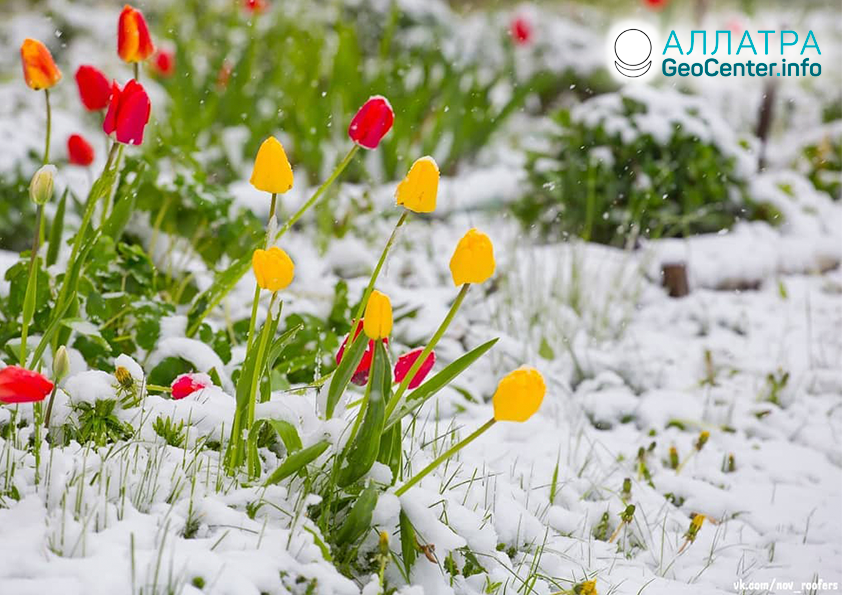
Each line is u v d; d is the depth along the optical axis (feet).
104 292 11.04
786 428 13.32
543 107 28.22
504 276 15.87
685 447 12.52
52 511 6.77
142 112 7.92
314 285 14.24
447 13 30.63
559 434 12.19
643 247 18.78
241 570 6.42
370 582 6.95
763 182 20.58
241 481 7.62
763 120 22.49
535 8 32.68
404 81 23.66
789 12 32.07
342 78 22.77
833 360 15.64
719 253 18.52
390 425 7.33
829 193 23.31
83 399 7.98
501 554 7.95
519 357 13.78
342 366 7.38
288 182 7.14
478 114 23.48
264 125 21.34
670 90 21.06
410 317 13.71
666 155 19.16
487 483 8.95
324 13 28.60
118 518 6.81
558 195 19.43
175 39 22.45
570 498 10.24
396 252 17.78
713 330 16.71
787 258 19.17
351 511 7.26
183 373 9.76
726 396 14.02
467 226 19.75
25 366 7.97
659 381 14.46
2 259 13.87
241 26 26.20
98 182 8.29
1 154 17.63
